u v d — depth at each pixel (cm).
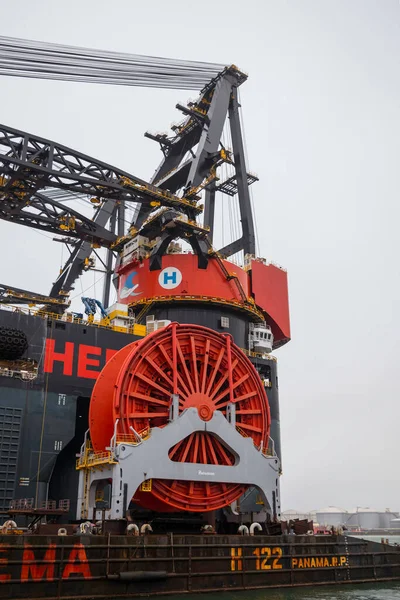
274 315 6625
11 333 4481
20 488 4312
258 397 4019
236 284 6194
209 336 3953
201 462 3544
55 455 4528
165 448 3344
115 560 2862
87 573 2789
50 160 4694
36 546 2700
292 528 3875
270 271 6769
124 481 3164
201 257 5994
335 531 3944
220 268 6147
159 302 5928
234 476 3544
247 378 4019
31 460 4425
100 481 3525
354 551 3688
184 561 3044
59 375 4762
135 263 6275
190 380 3684
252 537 3309
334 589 3412
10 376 4550
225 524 3881
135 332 5309
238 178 6875
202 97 6875
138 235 6312
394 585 3634
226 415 3772
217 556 3153
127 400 3488
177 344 3772
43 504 4353
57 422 4625
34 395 4600
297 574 3409
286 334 6762
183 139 7056
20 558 2658
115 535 2919
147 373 3653
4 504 4203
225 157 6184
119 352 3841
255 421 3975
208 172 6241
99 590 2794
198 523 3622
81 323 5269
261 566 3284
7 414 4434
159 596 2925
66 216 5678
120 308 5428
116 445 3262
